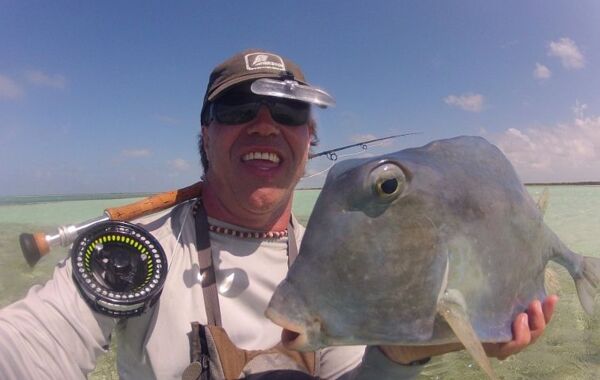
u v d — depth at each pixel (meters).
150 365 0.51
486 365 0.32
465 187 0.37
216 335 0.50
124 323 0.53
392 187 0.33
